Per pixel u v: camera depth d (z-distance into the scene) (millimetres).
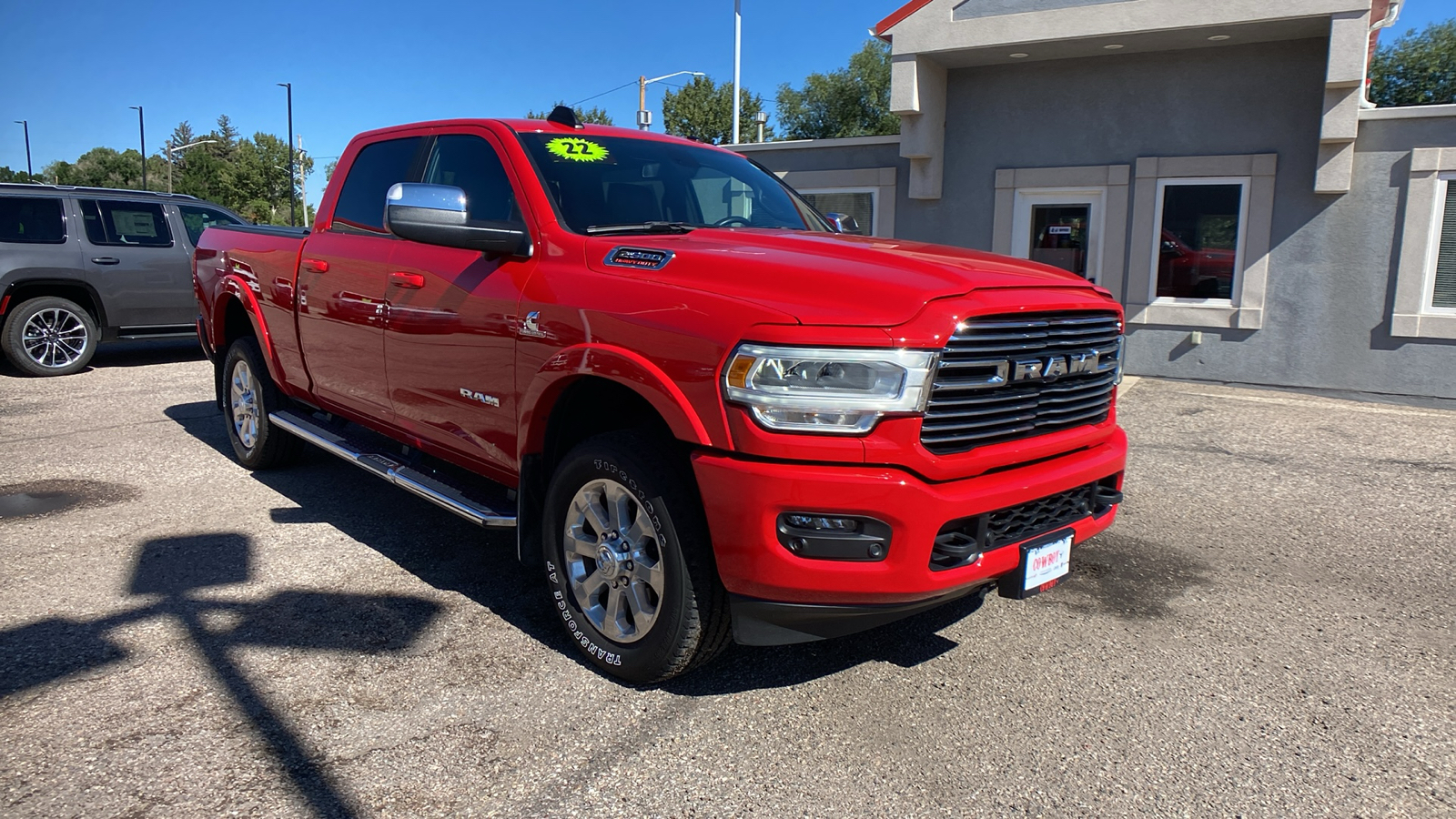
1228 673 3443
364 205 4719
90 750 2762
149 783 2605
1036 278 3230
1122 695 3264
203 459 6254
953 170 11094
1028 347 3020
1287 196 9477
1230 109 9641
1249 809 2611
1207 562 4637
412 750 2812
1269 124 9477
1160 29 8953
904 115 10602
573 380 3268
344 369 4645
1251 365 9859
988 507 2869
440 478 4109
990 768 2793
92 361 11078
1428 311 9086
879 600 2762
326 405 5016
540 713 3045
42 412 7820
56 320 9812
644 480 2979
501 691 3188
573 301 3254
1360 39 8414
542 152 3916
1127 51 9930
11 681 3174
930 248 3521
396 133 4672
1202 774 2787
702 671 3391
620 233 3656
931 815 2553
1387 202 9086
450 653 3453
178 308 10625
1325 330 9508
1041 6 9531
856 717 3076
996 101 10750
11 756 2717
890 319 2699
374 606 3865
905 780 2719
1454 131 8727
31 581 4070
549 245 3553
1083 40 9469
